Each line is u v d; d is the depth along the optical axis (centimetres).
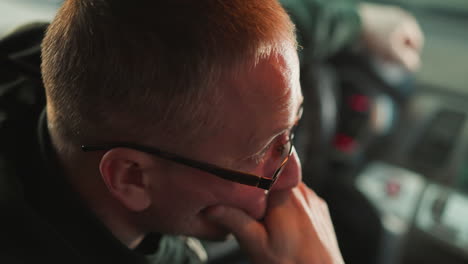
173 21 43
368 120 164
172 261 75
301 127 150
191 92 45
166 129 48
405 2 275
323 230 70
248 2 46
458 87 219
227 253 120
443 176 175
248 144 51
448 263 165
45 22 75
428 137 184
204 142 49
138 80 44
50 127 54
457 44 242
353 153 165
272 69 48
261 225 66
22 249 51
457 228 165
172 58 44
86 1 46
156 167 52
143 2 44
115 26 44
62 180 55
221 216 61
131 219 60
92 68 45
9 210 52
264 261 65
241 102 47
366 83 165
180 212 58
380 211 161
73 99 48
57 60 48
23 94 66
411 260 172
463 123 178
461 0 260
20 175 55
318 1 142
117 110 47
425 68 231
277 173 59
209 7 44
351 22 153
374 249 157
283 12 50
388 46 166
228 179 54
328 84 149
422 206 179
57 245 53
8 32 75
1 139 58
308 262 65
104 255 57
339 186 165
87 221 55
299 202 70
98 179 54
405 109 196
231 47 44
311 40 140
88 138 51
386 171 193
